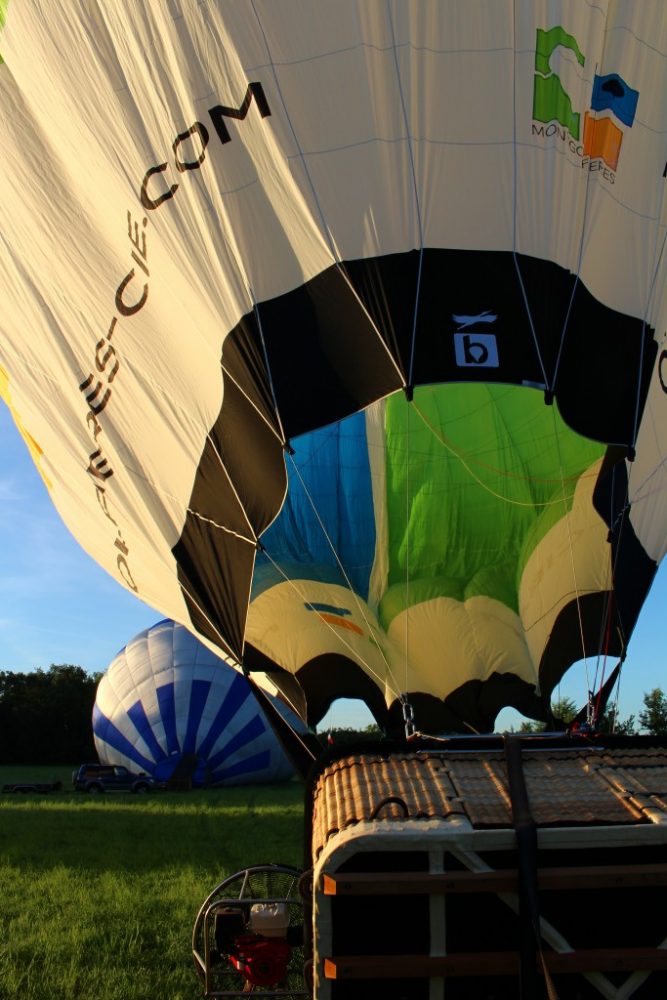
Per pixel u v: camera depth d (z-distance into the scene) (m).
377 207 5.59
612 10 6.14
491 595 7.01
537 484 7.25
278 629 6.54
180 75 6.05
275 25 5.85
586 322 5.61
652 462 6.11
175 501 6.38
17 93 6.84
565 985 3.13
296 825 13.19
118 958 5.29
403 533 7.46
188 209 6.06
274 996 4.16
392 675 6.44
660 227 6.14
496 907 3.13
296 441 7.83
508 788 3.44
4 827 13.25
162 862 8.93
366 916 3.12
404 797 3.35
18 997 4.64
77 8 6.44
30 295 7.09
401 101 5.70
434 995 3.09
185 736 28.88
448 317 5.33
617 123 6.04
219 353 5.84
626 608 6.13
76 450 6.98
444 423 7.69
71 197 6.77
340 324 5.46
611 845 3.15
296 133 5.75
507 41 5.78
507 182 5.64
